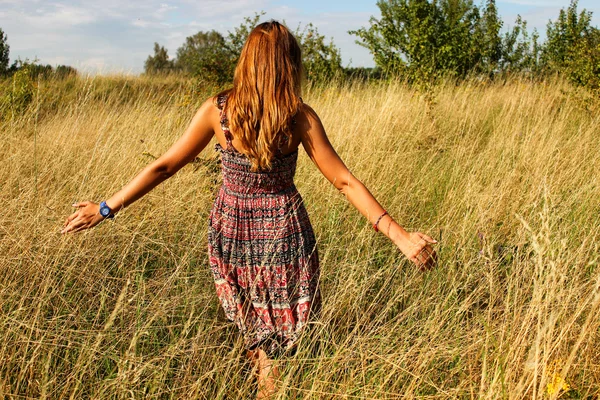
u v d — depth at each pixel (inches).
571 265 106.0
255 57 84.4
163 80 505.4
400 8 511.5
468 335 92.8
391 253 132.2
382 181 176.1
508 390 75.6
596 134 250.4
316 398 82.1
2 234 121.6
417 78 354.3
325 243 136.9
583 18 517.7
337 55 505.7
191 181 155.6
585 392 86.3
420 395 85.1
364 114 264.5
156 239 130.3
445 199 165.5
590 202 150.9
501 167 187.3
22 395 82.6
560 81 375.6
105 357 91.9
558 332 85.7
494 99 338.3
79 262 115.3
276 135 86.6
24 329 91.3
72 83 327.0
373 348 93.7
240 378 91.3
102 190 152.0
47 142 195.3
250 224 91.2
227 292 94.3
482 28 531.2
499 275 119.8
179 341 92.7
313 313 93.9
